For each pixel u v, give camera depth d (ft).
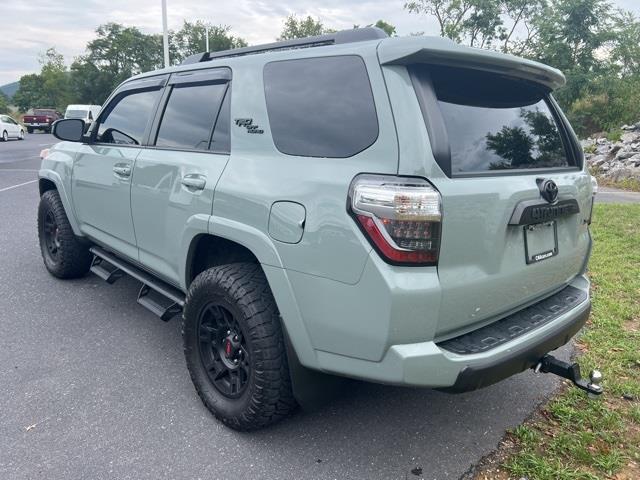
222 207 8.76
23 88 248.93
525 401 10.25
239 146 9.01
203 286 8.90
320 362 7.58
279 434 9.04
